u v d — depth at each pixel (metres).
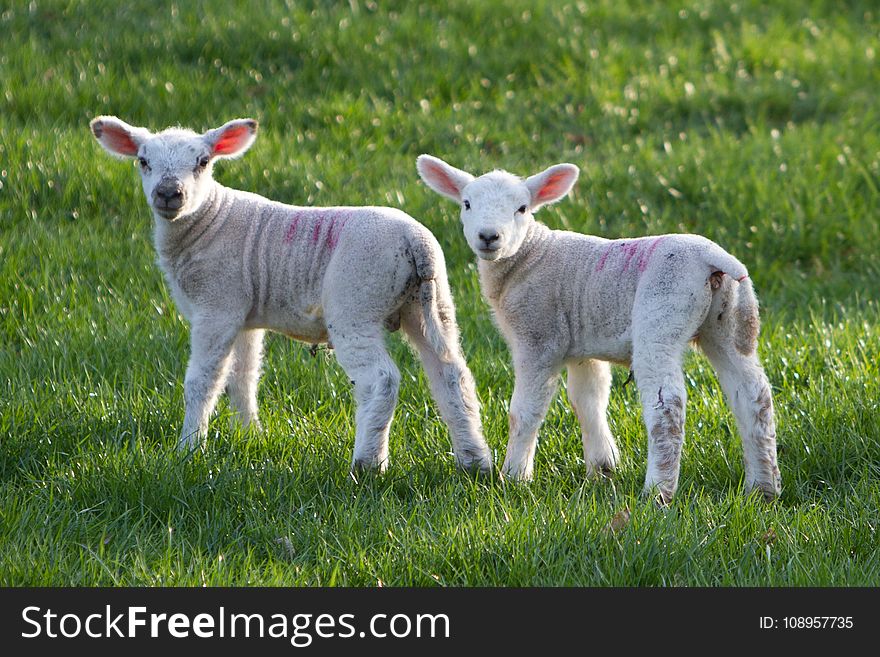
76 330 12.11
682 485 9.38
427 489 9.08
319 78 19.64
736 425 9.61
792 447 10.00
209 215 9.48
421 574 7.66
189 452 9.05
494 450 10.12
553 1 23.81
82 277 13.48
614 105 20.19
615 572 7.62
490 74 20.70
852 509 8.74
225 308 9.49
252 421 10.12
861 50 23.25
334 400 11.03
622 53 22.00
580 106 20.00
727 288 8.84
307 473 9.20
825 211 16.67
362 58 20.39
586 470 9.73
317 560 7.91
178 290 9.67
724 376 9.16
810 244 15.96
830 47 23.33
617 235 15.71
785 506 9.32
